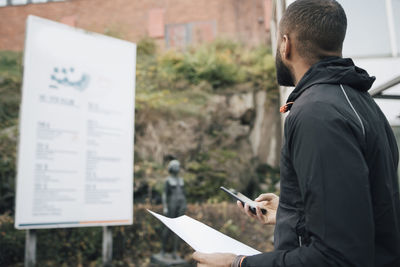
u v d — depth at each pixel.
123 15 13.16
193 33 13.11
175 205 7.34
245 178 11.66
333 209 0.67
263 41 12.97
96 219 3.19
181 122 11.77
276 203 1.19
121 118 3.42
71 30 3.19
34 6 12.80
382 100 2.22
